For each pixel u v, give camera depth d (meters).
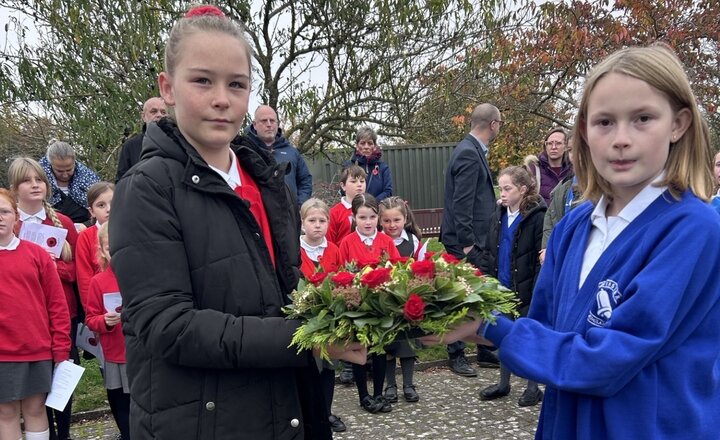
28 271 3.26
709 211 1.28
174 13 6.99
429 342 1.48
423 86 8.45
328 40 7.92
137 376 1.46
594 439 1.31
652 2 9.58
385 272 1.46
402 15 7.36
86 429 4.17
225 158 1.62
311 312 1.45
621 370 1.22
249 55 1.52
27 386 3.24
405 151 10.54
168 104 1.55
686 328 1.26
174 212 1.42
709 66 9.74
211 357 1.35
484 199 4.84
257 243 1.53
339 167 9.65
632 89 1.27
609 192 1.42
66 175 4.89
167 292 1.36
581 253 1.46
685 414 1.25
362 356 1.51
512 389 4.65
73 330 4.00
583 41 8.90
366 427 3.96
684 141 1.33
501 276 4.29
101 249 3.58
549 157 5.36
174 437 1.41
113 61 7.00
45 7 6.69
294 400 1.55
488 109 4.80
